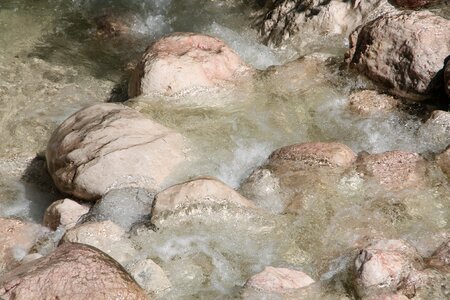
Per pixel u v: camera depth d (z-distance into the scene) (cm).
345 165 919
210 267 793
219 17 1409
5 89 1226
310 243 825
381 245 780
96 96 1224
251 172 952
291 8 1295
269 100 1086
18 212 970
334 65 1143
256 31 1338
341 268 775
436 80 1028
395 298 713
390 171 905
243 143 1009
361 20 1202
